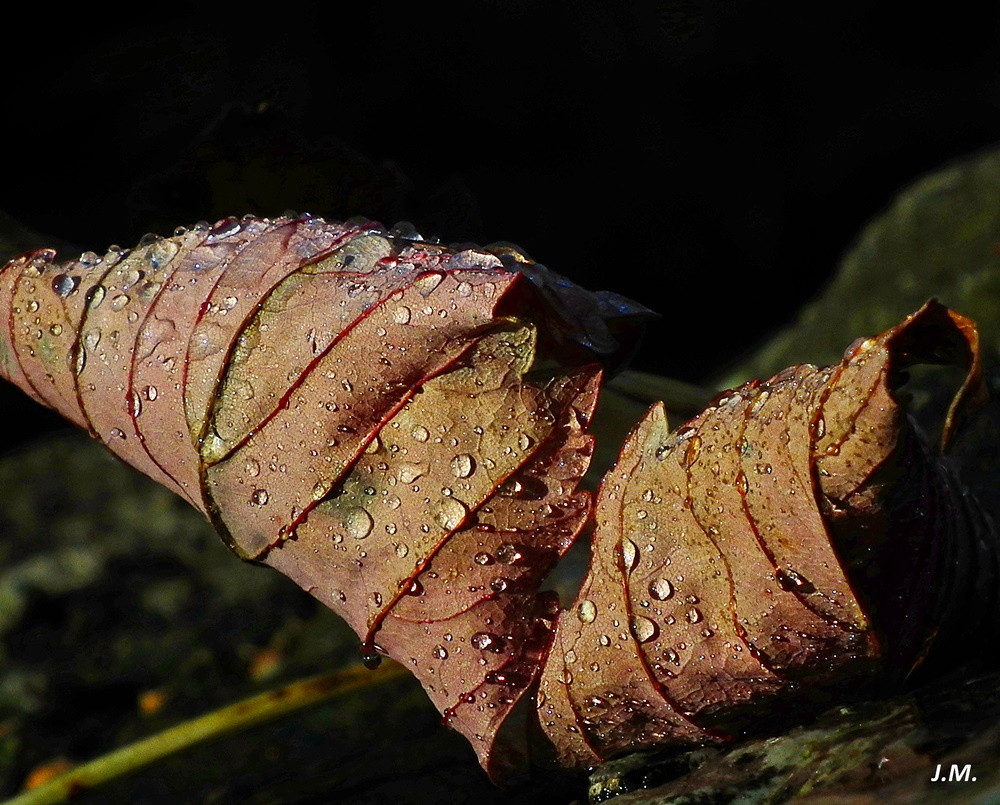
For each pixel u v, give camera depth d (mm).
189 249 555
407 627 545
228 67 1492
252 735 630
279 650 690
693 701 538
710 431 532
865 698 542
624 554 536
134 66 1501
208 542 833
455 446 540
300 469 543
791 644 530
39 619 763
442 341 538
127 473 947
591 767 551
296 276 545
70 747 659
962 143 1579
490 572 542
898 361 524
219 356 545
